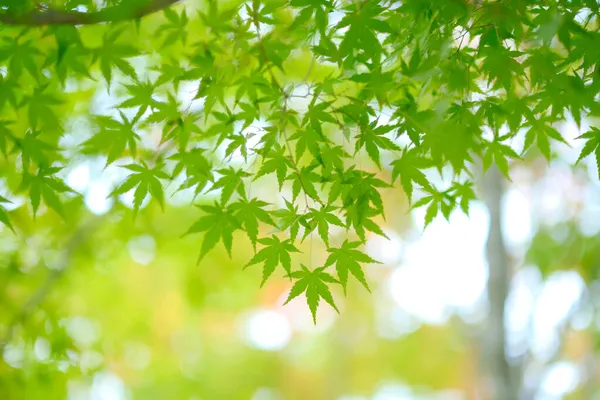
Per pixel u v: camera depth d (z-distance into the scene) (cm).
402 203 1052
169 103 264
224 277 692
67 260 542
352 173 262
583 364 877
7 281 474
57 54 258
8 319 473
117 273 664
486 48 242
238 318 1228
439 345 1343
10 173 426
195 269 678
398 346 1385
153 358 859
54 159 359
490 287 719
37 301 496
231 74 273
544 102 256
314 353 1599
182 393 991
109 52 255
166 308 768
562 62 254
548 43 218
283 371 1570
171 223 614
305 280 261
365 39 233
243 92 268
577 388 877
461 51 261
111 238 574
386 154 389
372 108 255
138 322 718
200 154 263
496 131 279
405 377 1391
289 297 260
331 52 239
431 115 245
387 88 249
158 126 420
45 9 250
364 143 273
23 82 324
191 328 948
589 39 227
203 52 282
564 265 780
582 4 238
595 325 797
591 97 242
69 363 466
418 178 256
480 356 717
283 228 260
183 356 938
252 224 258
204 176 265
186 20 315
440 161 230
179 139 270
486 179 729
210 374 1290
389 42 272
